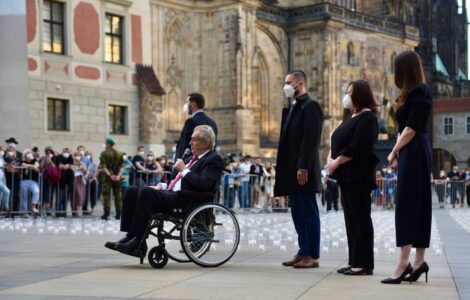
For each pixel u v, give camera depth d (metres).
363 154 12.09
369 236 12.11
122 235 20.47
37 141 41.25
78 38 43.84
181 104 74.38
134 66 48.00
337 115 85.06
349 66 87.69
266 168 41.03
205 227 13.20
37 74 41.34
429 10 128.38
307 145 13.11
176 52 73.88
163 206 13.01
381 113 92.75
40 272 12.19
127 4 47.03
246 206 36.75
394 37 95.62
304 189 13.18
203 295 9.77
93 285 10.66
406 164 10.98
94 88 44.88
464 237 20.83
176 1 72.88
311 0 88.62
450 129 98.25
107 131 45.81
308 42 85.12
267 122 84.62
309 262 13.05
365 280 11.39
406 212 10.97
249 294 9.87
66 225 24.23
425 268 11.13
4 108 37.97
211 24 74.62
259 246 16.69
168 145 72.31
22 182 28.52
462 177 54.41
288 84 13.50
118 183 27.92
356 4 102.88
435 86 120.44
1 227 23.17
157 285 10.68
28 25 40.94
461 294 9.95
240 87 72.88
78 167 30.05
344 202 12.31
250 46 74.31
